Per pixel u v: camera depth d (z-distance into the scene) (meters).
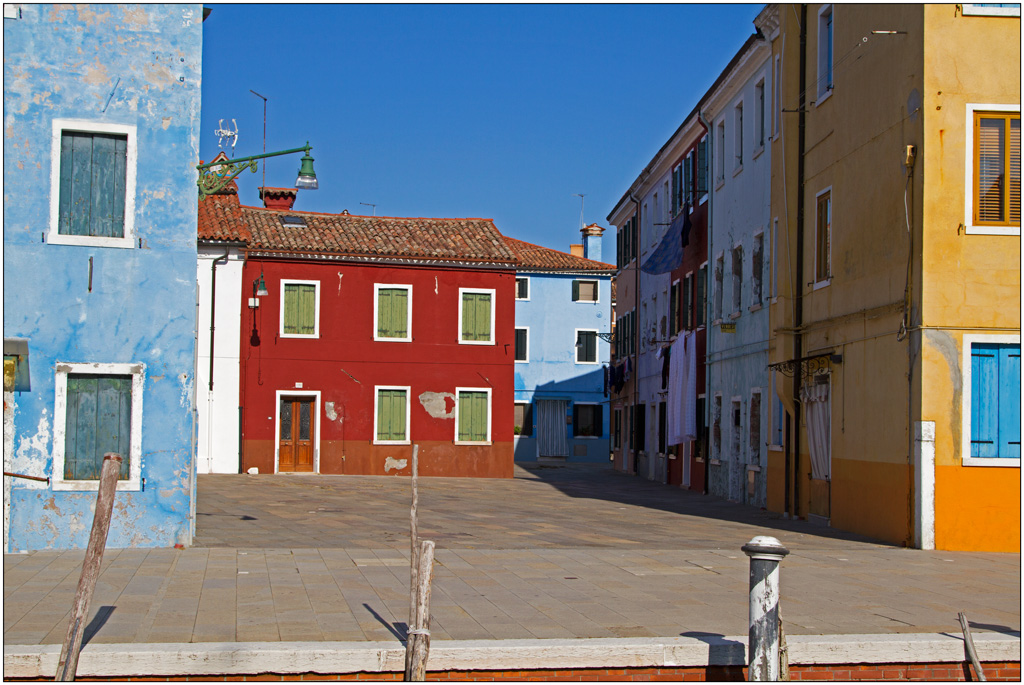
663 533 17.19
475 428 34.72
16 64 13.34
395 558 12.99
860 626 9.08
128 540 13.48
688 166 32.25
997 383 15.05
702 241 30.14
